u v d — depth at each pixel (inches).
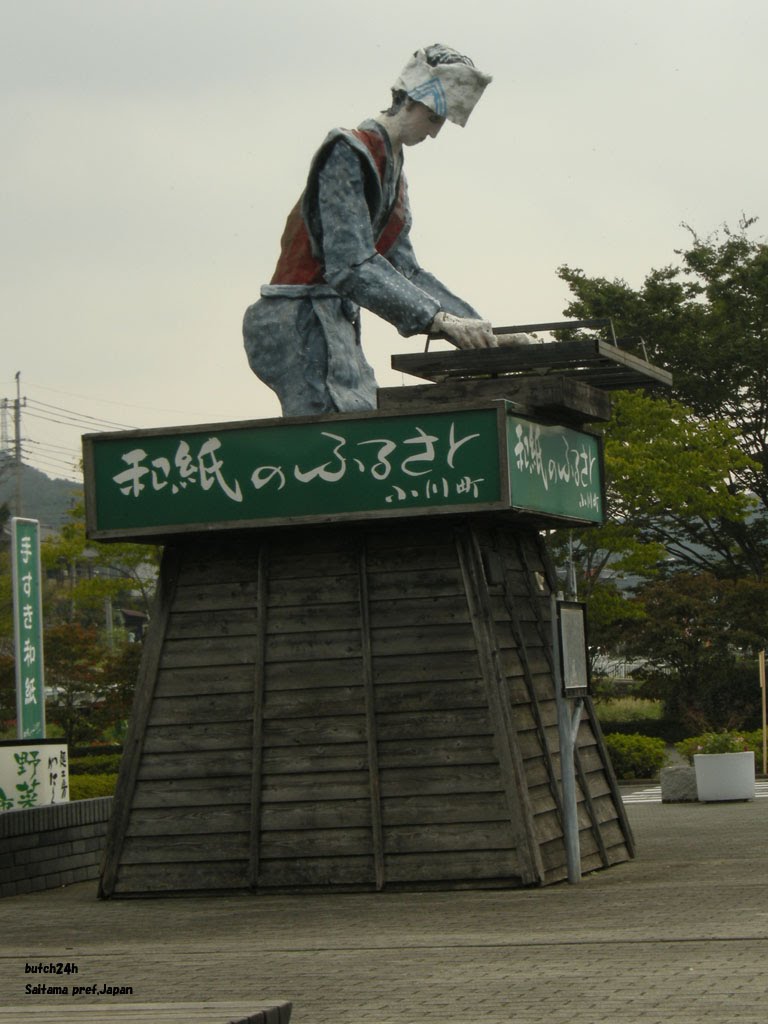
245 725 570.9
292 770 560.4
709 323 2080.5
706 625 1809.8
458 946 407.2
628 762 1378.0
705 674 1804.9
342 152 596.4
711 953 374.0
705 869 585.3
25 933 486.0
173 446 573.3
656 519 2055.9
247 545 588.1
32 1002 351.6
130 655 1737.2
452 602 561.3
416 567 568.1
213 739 572.1
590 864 593.6
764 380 2069.4
